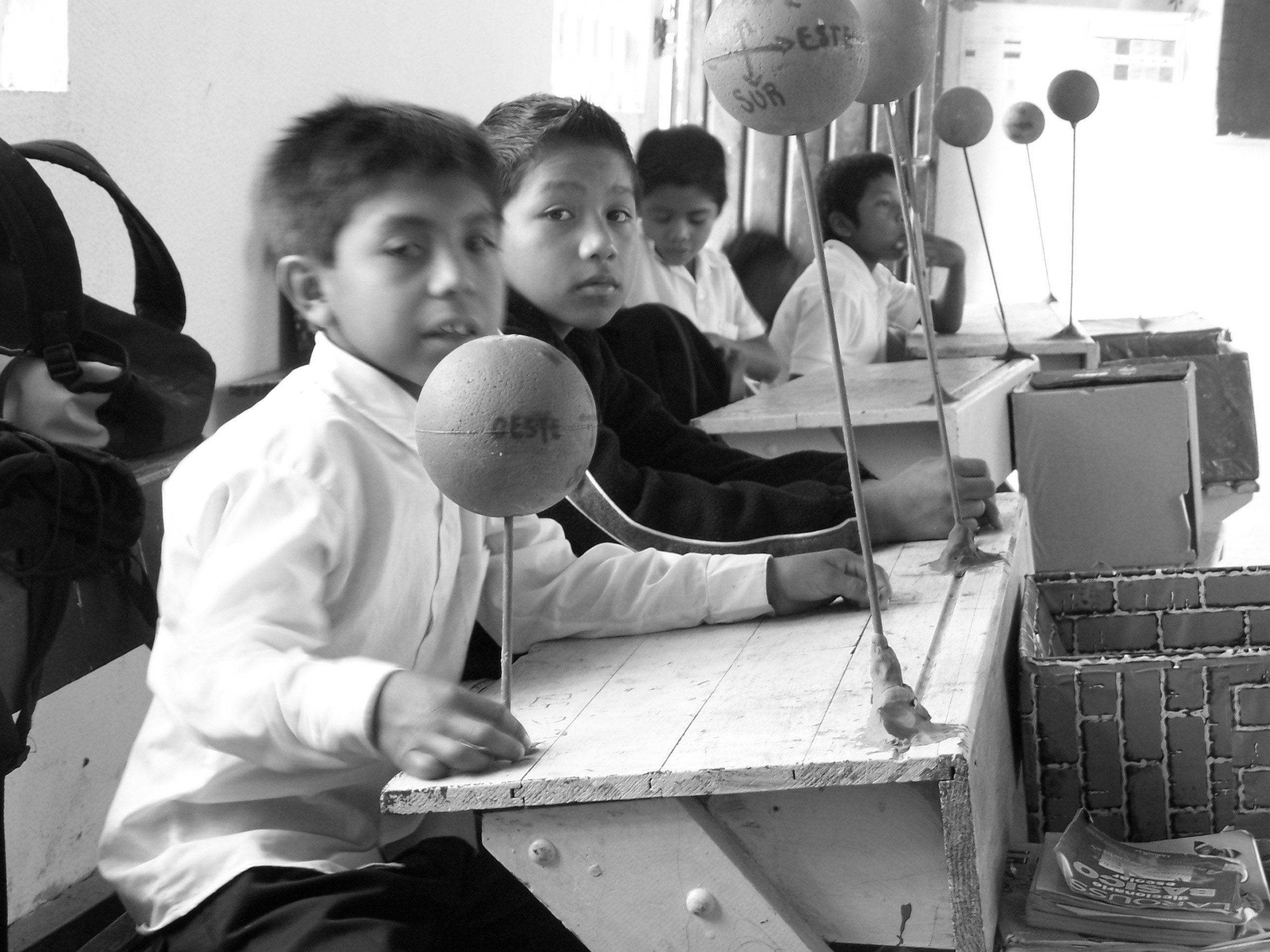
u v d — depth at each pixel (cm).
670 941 85
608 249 150
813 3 82
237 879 98
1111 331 346
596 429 81
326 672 91
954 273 337
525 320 147
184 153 196
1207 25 495
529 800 81
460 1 292
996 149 494
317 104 233
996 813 95
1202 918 89
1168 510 233
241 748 95
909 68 111
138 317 153
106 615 118
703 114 427
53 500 109
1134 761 108
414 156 107
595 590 115
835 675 95
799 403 203
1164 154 505
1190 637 136
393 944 90
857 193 324
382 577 106
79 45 170
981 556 122
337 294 110
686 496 136
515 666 107
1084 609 138
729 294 340
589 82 399
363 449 107
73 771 177
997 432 225
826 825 85
